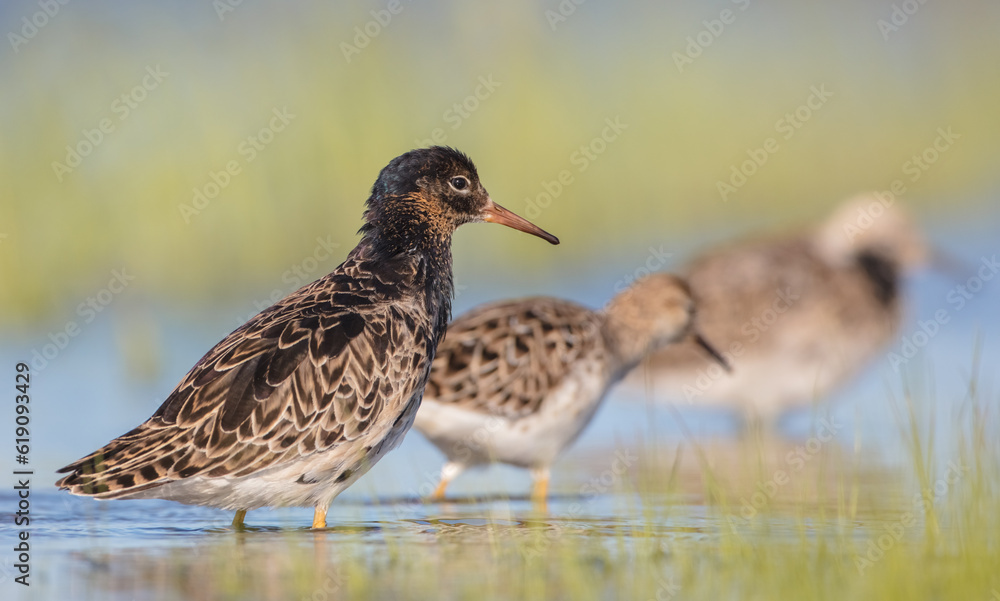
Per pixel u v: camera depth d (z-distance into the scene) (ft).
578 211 71.72
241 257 64.95
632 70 78.48
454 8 70.95
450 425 38.32
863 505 34.19
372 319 31.89
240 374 30.14
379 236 34.88
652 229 76.23
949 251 70.85
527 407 38.63
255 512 34.32
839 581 25.52
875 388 55.83
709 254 55.01
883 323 54.44
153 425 30.04
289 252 65.16
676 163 78.33
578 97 74.69
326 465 31.01
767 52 85.46
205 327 60.44
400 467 41.55
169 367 54.03
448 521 33.06
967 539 27.71
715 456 43.42
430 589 25.41
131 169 64.34
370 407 31.32
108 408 47.75
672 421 51.06
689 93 79.87
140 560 27.91
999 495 30.66
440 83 70.54
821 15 87.10
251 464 29.99
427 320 33.50
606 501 36.06
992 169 87.15
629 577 26.21
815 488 36.96
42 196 62.69
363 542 29.91
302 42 67.26
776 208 82.64
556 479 40.09
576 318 40.78
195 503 30.58
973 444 34.53
